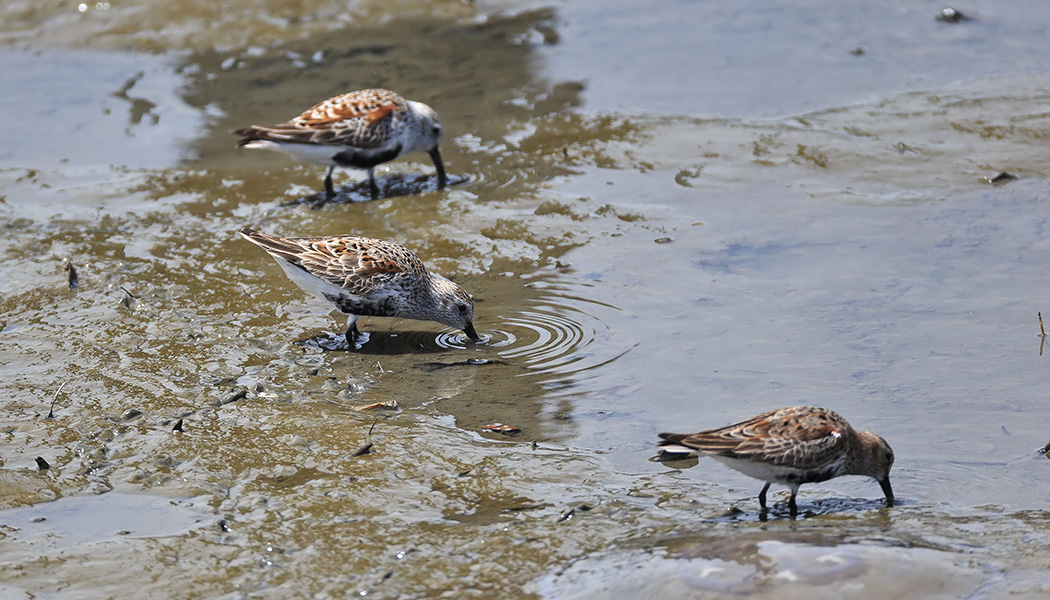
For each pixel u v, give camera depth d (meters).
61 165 19.70
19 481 10.30
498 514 9.76
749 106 21.33
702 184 18.28
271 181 19.17
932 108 20.58
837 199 17.55
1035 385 12.16
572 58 24.20
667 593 8.31
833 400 11.97
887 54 23.62
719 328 13.76
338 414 11.70
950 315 13.86
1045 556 8.75
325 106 18.22
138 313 14.28
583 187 18.36
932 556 8.67
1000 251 15.56
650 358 13.05
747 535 9.13
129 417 11.54
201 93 23.00
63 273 15.41
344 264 13.45
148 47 25.11
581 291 14.94
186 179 19.11
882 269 15.22
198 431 11.26
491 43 25.16
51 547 9.27
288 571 8.84
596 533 9.38
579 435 11.34
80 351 13.17
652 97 21.98
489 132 20.88
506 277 15.45
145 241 16.62
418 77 23.41
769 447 9.59
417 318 13.78
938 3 26.34
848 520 9.62
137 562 9.02
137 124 21.59
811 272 15.23
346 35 25.62
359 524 9.54
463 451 10.92
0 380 12.39
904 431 11.32
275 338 13.73
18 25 25.69
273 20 25.88
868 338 13.35
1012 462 10.70
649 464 10.80
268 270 15.67
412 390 12.36
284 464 10.62
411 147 18.72
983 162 18.38
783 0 27.17
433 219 17.38
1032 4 26.14
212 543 9.29
